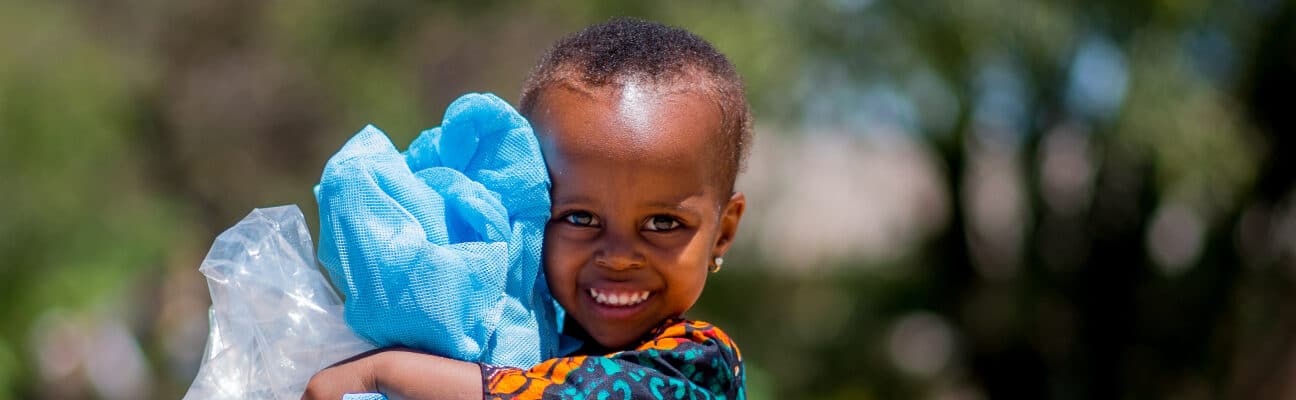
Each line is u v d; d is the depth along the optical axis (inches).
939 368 462.3
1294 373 425.7
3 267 411.5
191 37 491.5
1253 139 400.8
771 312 439.5
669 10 368.2
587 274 77.5
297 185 474.9
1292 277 425.7
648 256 76.4
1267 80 395.2
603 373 72.6
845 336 449.1
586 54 78.0
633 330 78.5
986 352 458.6
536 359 77.1
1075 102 410.3
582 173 75.7
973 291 459.5
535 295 79.7
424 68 442.0
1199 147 365.4
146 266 441.7
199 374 75.4
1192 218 451.8
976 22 368.8
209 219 488.7
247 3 482.9
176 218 457.4
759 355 430.0
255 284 76.1
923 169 473.4
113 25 490.6
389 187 74.7
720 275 426.0
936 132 435.8
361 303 73.1
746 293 430.0
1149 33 354.0
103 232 430.0
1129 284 443.8
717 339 77.8
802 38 369.1
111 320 430.6
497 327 75.9
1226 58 396.8
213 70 488.4
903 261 466.3
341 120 450.9
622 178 74.9
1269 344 427.5
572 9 403.9
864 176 451.2
